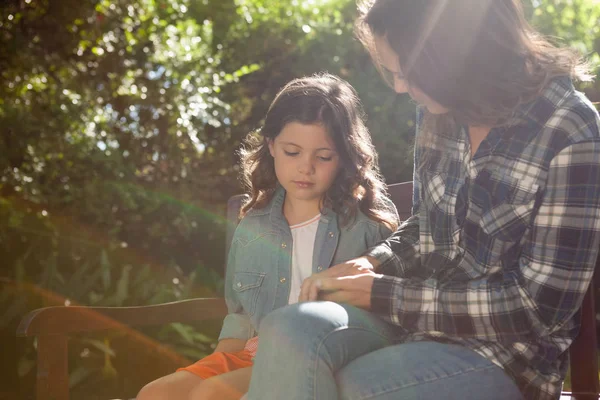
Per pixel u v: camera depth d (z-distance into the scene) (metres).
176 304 1.92
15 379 2.93
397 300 1.37
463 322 1.33
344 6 3.78
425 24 1.30
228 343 1.86
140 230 3.61
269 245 1.84
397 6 1.32
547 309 1.29
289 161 1.75
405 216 2.04
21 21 3.74
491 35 1.31
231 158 3.79
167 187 3.59
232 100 3.84
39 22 3.76
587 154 1.28
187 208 3.61
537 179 1.33
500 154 1.38
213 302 2.00
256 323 1.83
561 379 1.40
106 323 1.78
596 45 3.37
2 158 3.26
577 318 1.43
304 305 1.31
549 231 1.30
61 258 3.44
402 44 1.32
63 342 1.72
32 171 3.31
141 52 3.72
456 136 1.50
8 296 3.09
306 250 1.82
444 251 1.51
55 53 3.75
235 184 3.79
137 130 3.64
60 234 3.41
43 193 3.35
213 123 3.69
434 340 1.41
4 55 3.60
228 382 1.57
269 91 3.87
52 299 3.05
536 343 1.37
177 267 3.55
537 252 1.31
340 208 1.82
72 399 2.88
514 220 1.36
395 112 3.49
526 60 1.35
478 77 1.31
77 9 3.72
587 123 1.30
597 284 1.61
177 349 3.09
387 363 1.25
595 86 2.18
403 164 3.47
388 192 2.08
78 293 3.09
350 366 1.27
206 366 1.71
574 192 1.28
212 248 3.75
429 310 1.35
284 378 1.23
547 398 1.37
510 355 1.36
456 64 1.30
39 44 3.75
